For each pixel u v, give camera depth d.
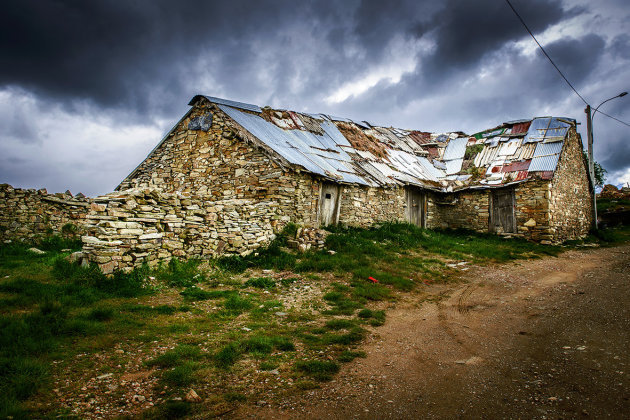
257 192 12.89
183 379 3.72
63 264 6.96
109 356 4.15
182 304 6.16
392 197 17.33
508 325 5.93
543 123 20.05
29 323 4.55
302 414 3.29
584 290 8.03
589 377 3.95
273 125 16.06
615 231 22.50
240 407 3.36
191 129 15.35
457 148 23.20
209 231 9.20
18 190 10.66
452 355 4.73
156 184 16.33
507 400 3.54
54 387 3.45
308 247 10.95
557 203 17.23
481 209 19.02
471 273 10.38
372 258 10.79
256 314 6.02
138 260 7.38
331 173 14.01
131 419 3.06
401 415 3.30
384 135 23.33
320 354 4.61
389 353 4.77
